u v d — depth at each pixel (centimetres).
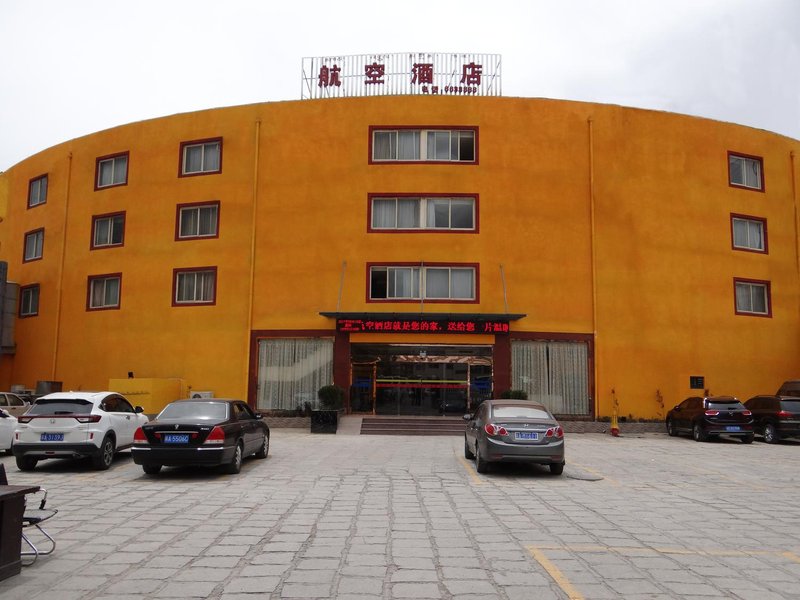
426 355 2614
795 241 2980
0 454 1727
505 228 2642
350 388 2606
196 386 2691
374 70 2828
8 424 1672
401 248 2641
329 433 2370
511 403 1516
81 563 697
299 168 2717
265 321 2661
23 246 3334
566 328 2614
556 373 2602
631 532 864
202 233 2788
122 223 2927
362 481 1297
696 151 2820
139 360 2780
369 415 2573
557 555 736
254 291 2680
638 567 690
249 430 1495
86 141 3094
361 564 692
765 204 2936
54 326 3039
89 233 3005
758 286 2886
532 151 2684
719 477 1438
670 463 1688
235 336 2675
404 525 890
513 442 1373
